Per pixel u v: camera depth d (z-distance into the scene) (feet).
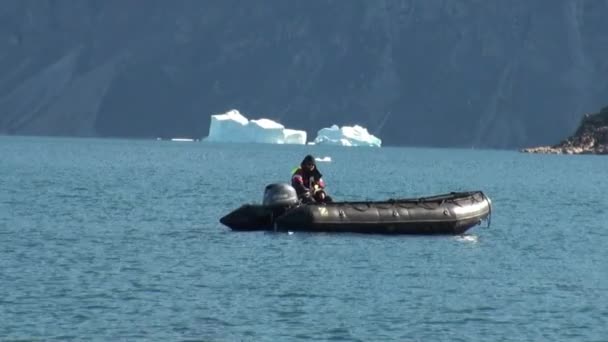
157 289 342.23
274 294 337.52
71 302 320.29
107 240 461.37
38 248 430.61
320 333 290.56
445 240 468.34
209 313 310.04
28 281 350.23
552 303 330.95
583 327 300.61
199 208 651.25
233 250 429.38
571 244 486.79
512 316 312.50
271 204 479.00
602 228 570.05
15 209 616.80
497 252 443.32
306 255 416.87
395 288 351.87
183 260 402.52
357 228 468.75
